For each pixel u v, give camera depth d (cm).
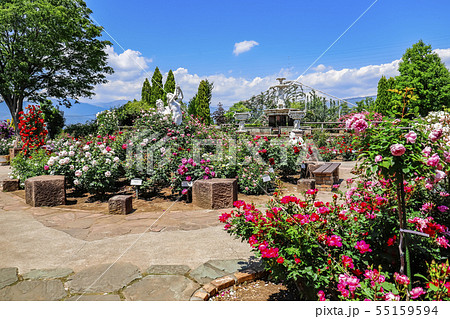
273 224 237
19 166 732
